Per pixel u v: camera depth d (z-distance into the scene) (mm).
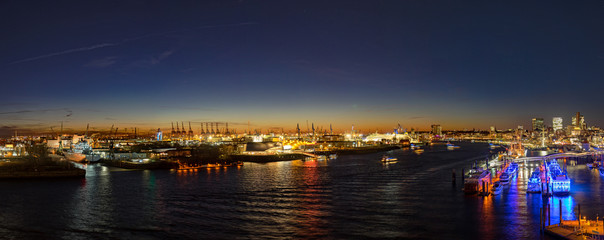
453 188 138625
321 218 95062
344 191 134250
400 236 80062
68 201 120062
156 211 104625
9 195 131875
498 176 157500
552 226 76688
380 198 119875
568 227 75375
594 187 136750
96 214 102000
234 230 85812
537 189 127625
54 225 91750
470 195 123000
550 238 74000
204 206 110312
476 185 124812
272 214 99688
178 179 173500
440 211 100812
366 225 88438
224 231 85188
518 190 131750
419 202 112750
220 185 152375
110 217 98688
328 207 107188
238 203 114062
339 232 83375
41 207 111250
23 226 91000
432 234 81188
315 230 84938
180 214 100750
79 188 147375
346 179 168875
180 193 133125
